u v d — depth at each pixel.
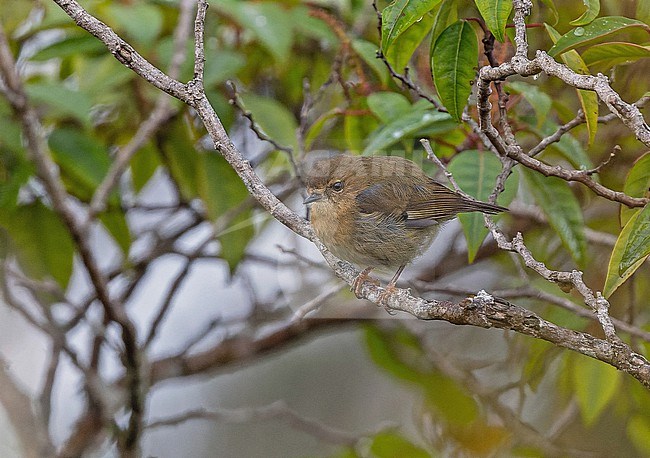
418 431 12.91
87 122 9.36
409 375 12.29
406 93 10.13
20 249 10.59
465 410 11.95
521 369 11.52
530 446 11.34
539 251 11.77
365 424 15.11
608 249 11.41
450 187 9.70
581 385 9.93
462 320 6.25
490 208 7.48
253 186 7.52
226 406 15.48
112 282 12.63
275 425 15.26
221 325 12.02
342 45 9.88
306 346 15.76
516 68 6.16
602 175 10.90
